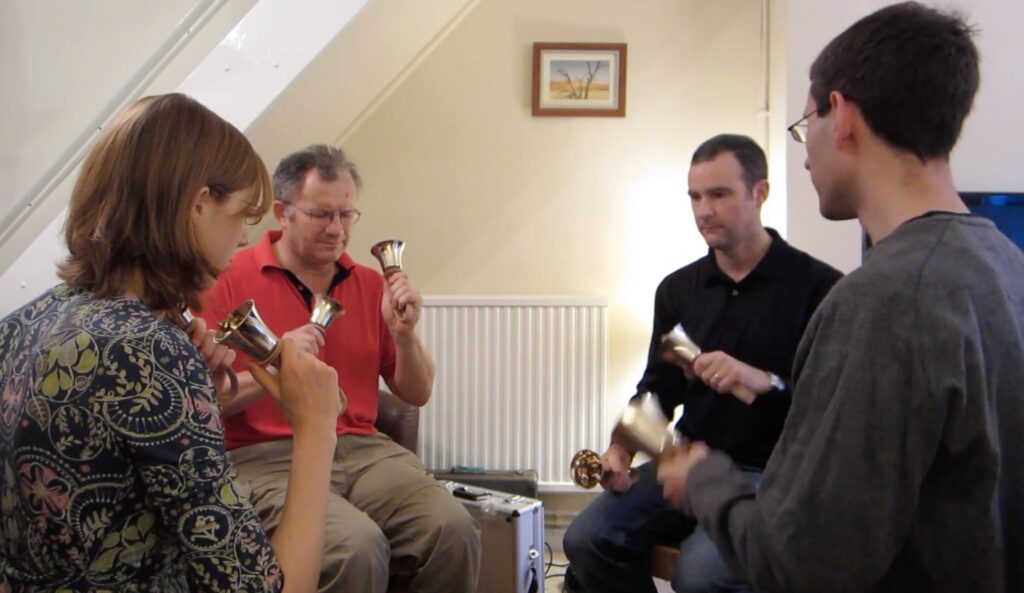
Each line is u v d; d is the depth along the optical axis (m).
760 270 1.87
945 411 0.80
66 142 2.08
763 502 0.90
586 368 3.17
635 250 3.22
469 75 3.23
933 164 0.93
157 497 0.88
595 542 1.82
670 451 1.11
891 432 0.81
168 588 0.95
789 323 1.82
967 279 0.83
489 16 3.22
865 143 0.94
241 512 0.91
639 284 3.22
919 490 0.83
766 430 1.81
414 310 1.94
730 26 3.18
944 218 0.88
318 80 2.54
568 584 2.72
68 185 2.06
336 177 1.94
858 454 0.82
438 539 1.79
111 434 0.86
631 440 1.47
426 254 3.27
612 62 3.20
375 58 2.86
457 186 3.26
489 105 3.23
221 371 1.29
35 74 2.07
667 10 3.19
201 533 0.88
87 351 0.87
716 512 0.97
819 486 0.84
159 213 0.94
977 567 0.82
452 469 3.15
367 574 1.66
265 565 0.92
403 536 1.83
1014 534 0.84
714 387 1.65
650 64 3.20
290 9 2.28
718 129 3.20
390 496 1.88
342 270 2.07
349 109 3.10
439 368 3.19
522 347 3.18
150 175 0.94
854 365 0.84
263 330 1.07
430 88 3.24
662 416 1.49
